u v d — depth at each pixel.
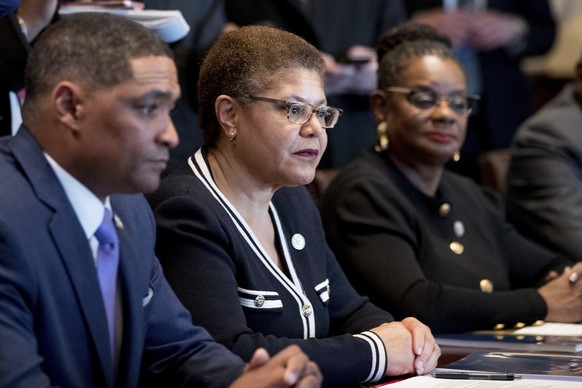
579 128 9.26
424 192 7.50
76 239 4.32
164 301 4.93
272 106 5.54
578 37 15.39
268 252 5.82
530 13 12.66
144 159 4.28
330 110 5.65
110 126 4.20
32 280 4.16
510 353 5.95
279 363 4.25
